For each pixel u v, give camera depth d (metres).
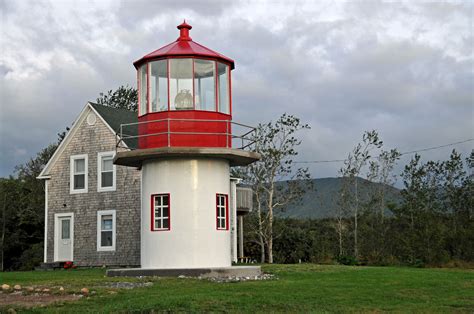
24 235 45.16
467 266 30.28
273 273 21.19
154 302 13.77
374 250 34.94
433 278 19.31
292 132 44.91
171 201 20.88
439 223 33.69
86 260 33.12
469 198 37.34
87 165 33.66
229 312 13.02
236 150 21.02
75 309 13.36
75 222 33.69
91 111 33.91
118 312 12.94
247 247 46.62
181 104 21.06
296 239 47.00
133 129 34.59
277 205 45.16
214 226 21.08
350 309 13.54
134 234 31.86
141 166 23.17
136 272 20.45
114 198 32.66
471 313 13.30
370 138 45.59
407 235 33.81
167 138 20.84
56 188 34.44
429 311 13.50
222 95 21.78
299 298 14.73
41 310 13.22
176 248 20.70
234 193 36.59
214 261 20.95
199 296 14.66
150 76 21.50
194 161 21.03
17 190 46.38
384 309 13.66
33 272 26.56
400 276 19.89
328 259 36.06
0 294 15.99
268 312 13.02
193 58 21.27
